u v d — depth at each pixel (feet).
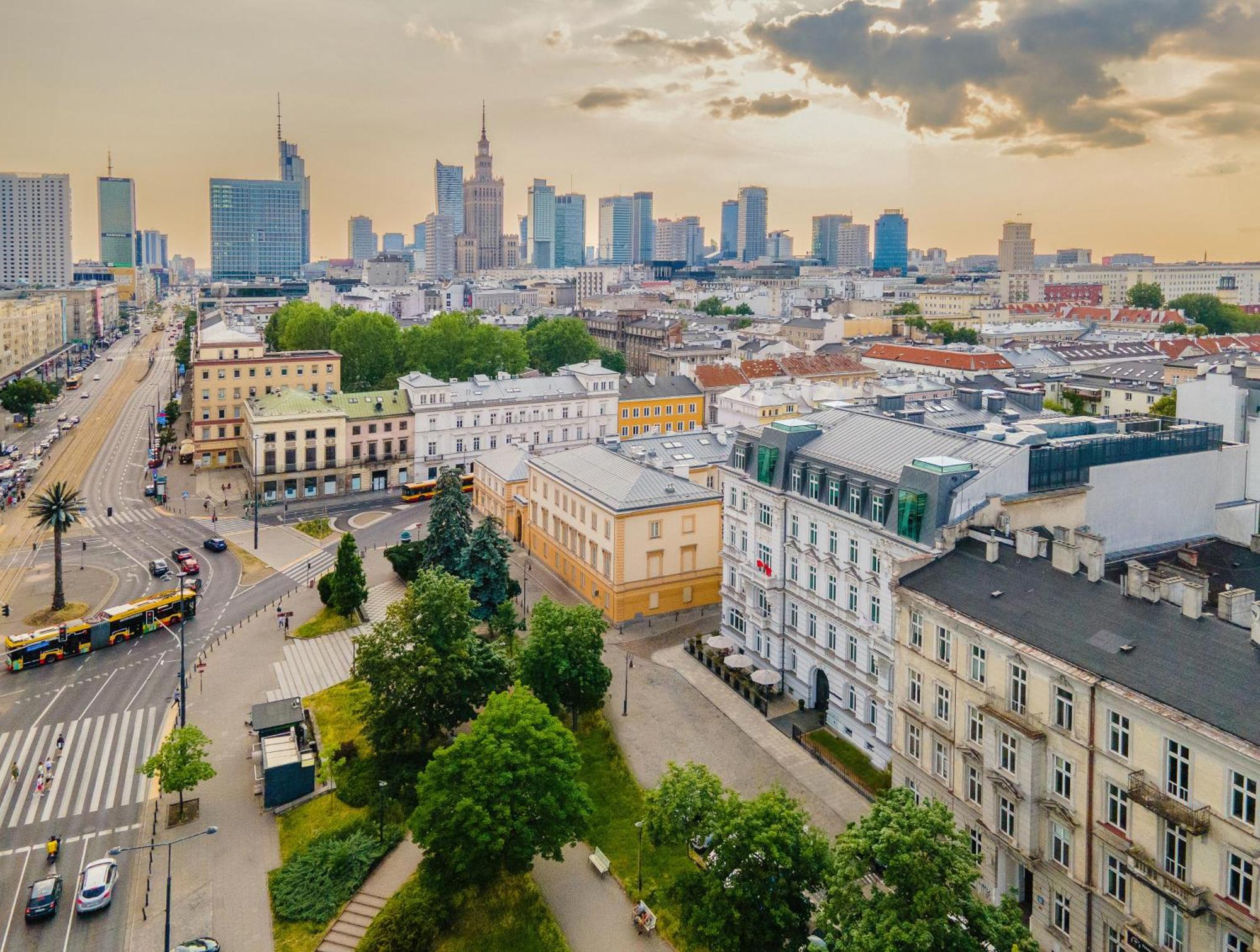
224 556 449.48
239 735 281.33
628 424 647.56
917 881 153.38
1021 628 189.26
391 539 478.59
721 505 377.30
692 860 221.05
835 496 272.51
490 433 599.57
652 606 368.68
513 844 203.82
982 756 194.90
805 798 242.58
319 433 554.46
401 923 196.54
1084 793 171.63
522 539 468.75
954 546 228.22
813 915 194.59
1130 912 162.81
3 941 197.36
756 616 310.04
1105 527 257.96
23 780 257.14
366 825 234.38
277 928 203.21
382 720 253.85
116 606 377.71
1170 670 163.63
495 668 270.87
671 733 277.03
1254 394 330.34
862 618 259.60
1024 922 188.75
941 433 273.54
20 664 320.91
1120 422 317.63
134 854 226.99
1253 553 261.03
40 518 505.25
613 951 194.80
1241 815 145.69
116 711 295.07
